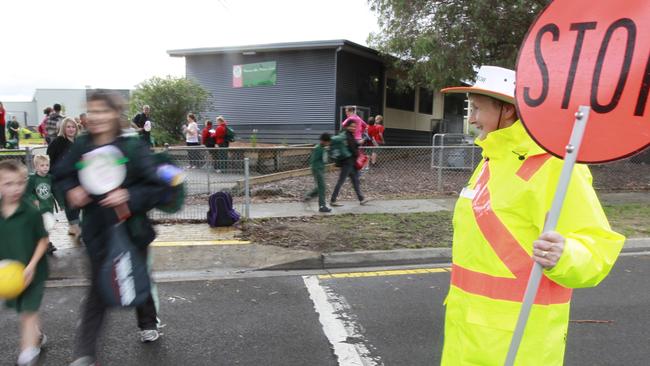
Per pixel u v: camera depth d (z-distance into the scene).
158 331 3.97
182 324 4.12
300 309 4.47
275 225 7.49
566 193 1.60
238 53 19.22
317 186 8.62
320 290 5.00
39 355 3.57
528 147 1.71
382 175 11.95
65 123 6.59
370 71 19.47
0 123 15.78
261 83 19.00
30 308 3.29
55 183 3.03
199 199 8.23
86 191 2.87
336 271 5.73
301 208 8.99
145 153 2.96
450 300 1.94
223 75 19.86
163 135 18.64
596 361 3.49
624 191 11.50
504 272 1.71
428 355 3.59
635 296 4.80
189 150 8.20
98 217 2.93
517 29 13.45
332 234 6.93
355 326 4.09
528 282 1.55
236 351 3.64
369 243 6.48
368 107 19.53
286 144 17.97
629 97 1.40
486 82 1.85
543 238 1.47
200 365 3.43
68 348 3.69
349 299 4.73
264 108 19.08
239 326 4.09
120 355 3.56
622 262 6.04
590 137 1.45
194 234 7.03
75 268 5.63
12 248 3.18
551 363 1.69
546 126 1.55
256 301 4.68
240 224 7.56
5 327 4.04
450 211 8.78
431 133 24.80
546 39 1.56
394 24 15.65
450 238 6.77
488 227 1.75
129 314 4.27
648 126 1.38
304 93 18.20
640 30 1.40
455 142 14.98
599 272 1.53
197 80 20.38
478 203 1.81
